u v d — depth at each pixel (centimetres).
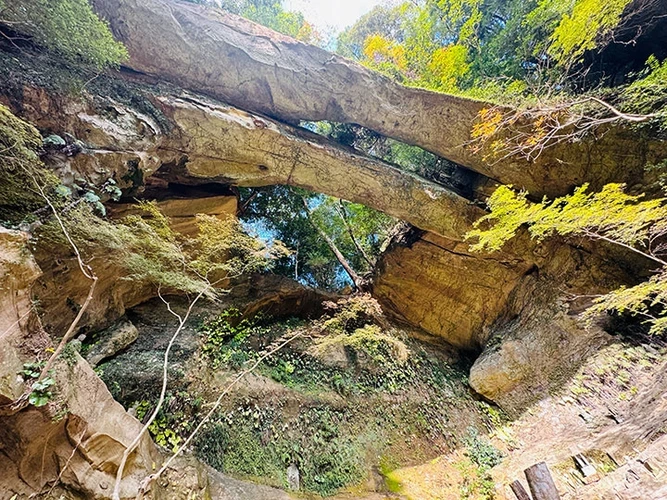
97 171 411
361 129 867
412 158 927
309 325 793
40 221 310
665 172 530
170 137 524
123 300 557
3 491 227
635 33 627
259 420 525
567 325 675
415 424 657
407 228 1009
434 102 688
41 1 306
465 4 912
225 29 583
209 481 393
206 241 530
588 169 623
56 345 286
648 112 514
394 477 535
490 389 707
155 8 505
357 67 664
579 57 686
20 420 234
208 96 580
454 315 921
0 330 225
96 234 369
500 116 629
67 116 384
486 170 737
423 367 807
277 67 611
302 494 447
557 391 629
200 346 567
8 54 351
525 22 734
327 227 1208
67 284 412
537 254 764
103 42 371
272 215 1044
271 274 907
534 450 552
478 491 502
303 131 693
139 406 423
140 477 316
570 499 413
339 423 598
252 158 614
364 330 680
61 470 261
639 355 564
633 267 624
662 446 376
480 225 744
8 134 269
